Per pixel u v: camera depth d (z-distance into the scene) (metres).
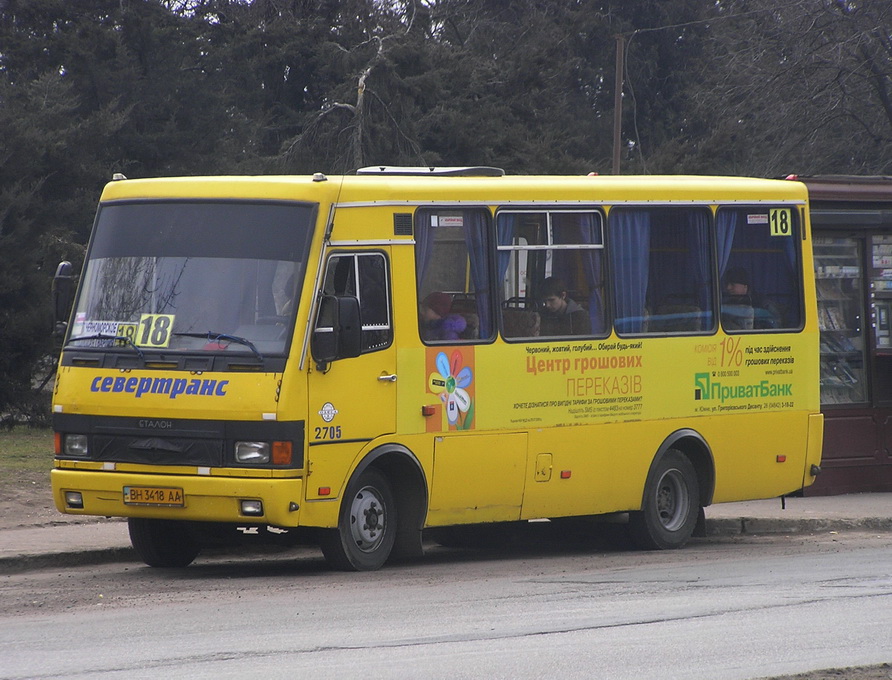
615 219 38.56
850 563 36.19
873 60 105.00
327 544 33.12
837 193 50.09
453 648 23.28
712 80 134.50
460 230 35.25
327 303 31.95
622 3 172.00
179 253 32.91
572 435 37.28
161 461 31.59
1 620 26.34
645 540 39.75
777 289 42.31
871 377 52.34
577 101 166.50
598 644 23.80
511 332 36.12
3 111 77.62
